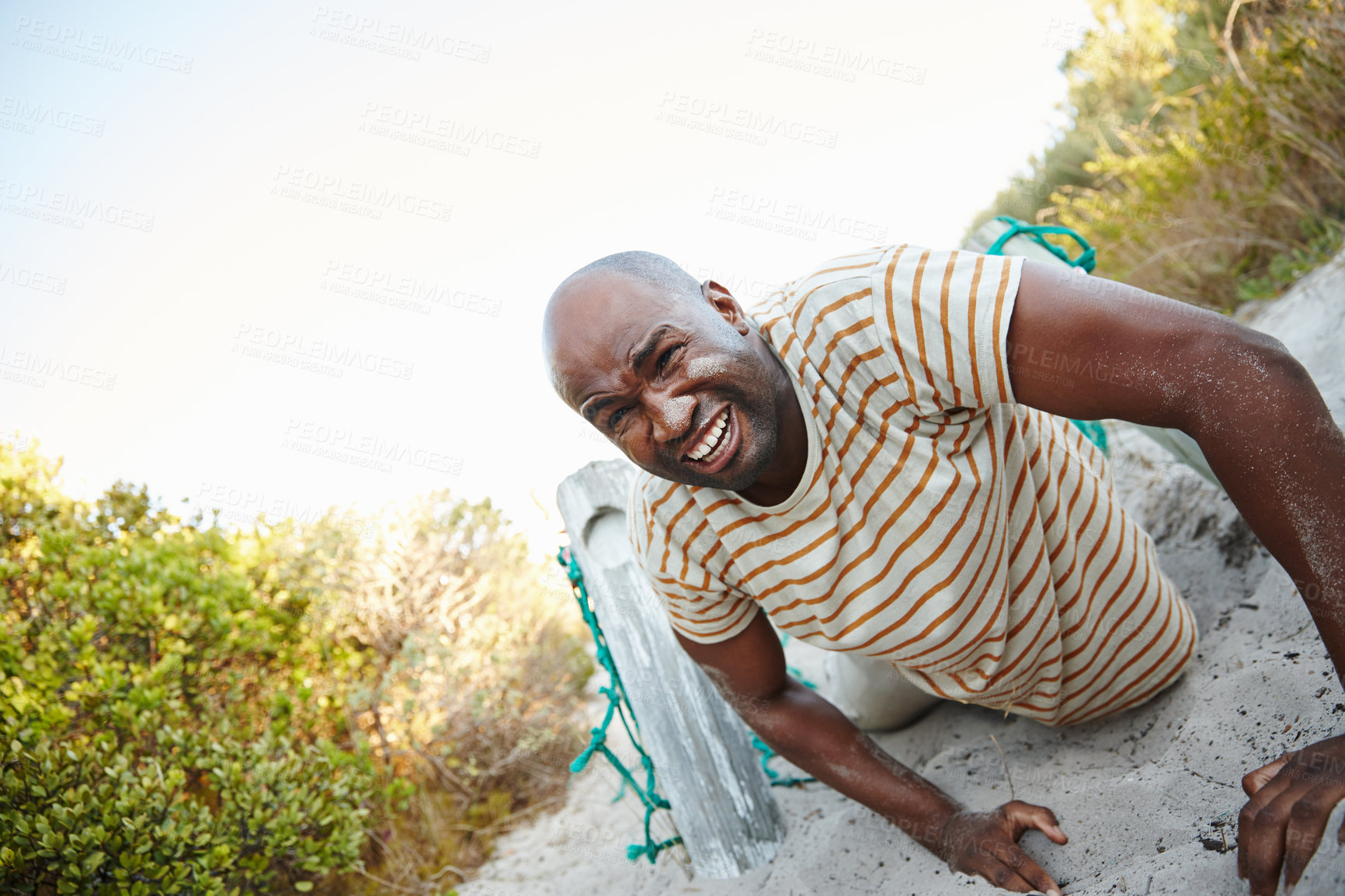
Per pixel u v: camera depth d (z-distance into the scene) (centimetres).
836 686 298
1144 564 205
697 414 159
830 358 169
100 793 254
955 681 205
